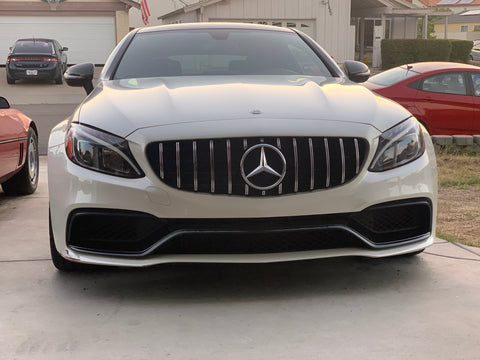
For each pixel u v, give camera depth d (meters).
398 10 29.58
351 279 3.15
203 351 2.34
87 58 28.19
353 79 4.07
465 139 8.53
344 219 2.83
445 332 2.50
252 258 2.78
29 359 2.28
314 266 3.37
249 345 2.39
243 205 2.71
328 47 27.62
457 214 4.84
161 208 2.71
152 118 2.83
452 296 2.90
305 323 2.60
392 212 2.92
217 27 4.36
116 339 2.45
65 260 3.17
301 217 2.77
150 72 3.75
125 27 28.17
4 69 26.94
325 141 2.77
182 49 4.02
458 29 77.44
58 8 27.52
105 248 2.85
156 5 38.47
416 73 8.84
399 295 2.92
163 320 2.64
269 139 2.74
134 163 2.73
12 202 5.32
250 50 4.04
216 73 3.74
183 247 2.80
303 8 27.11
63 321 2.64
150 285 3.08
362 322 2.61
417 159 2.96
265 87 3.27
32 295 2.95
